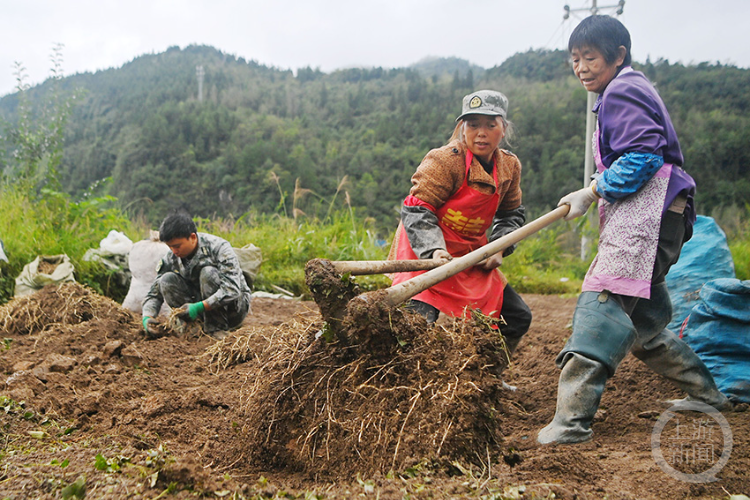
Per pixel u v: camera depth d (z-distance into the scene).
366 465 2.45
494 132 3.37
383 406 2.57
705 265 4.70
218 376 4.23
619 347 3.00
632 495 2.32
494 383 2.55
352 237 11.37
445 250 3.32
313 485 2.50
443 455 2.34
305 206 13.18
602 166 3.27
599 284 3.09
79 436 3.06
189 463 2.27
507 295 3.75
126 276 7.12
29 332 5.41
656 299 3.38
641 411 3.50
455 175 3.40
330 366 2.81
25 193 8.77
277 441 2.78
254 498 2.21
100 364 4.24
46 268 6.76
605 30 3.25
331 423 2.64
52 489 2.16
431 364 2.63
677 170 3.14
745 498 2.24
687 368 3.42
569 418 2.95
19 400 3.38
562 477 2.44
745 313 3.72
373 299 2.70
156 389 3.92
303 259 10.30
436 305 3.37
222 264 5.20
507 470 2.43
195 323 5.18
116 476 2.28
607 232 3.15
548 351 4.81
